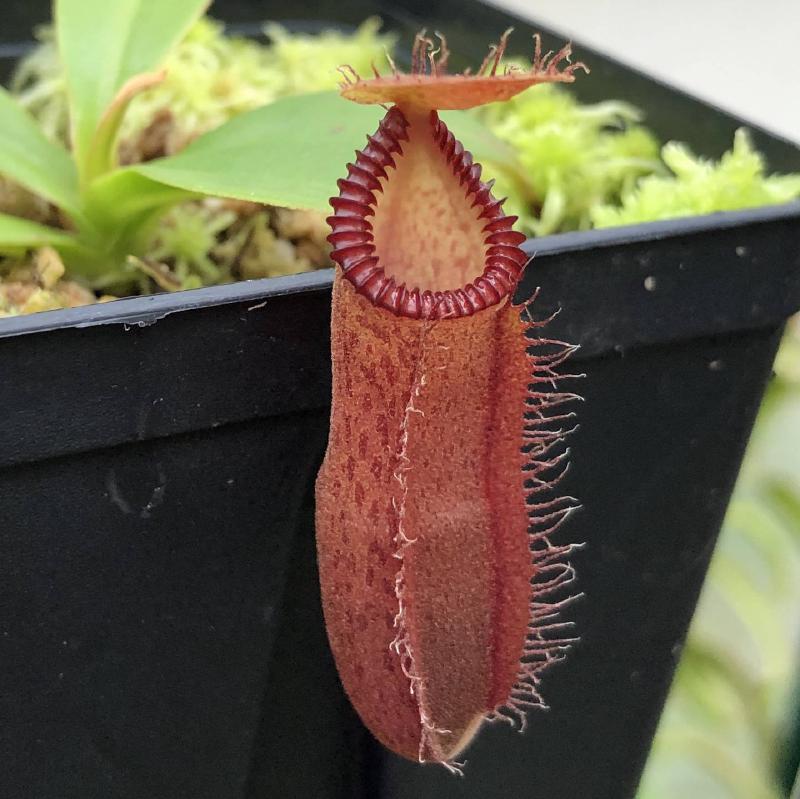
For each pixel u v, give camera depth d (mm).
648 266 98
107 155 111
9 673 95
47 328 78
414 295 71
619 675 130
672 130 150
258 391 90
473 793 129
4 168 108
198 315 83
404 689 84
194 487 94
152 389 85
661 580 126
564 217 140
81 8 121
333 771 124
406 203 78
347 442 80
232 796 116
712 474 121
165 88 150
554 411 106
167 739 108
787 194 121
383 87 68
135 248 121
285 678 113
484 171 139
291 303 87
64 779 104
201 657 104
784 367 162
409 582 80
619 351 103
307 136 107
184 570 98
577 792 138
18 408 80
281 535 101
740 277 103
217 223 129
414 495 78
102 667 99
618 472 115
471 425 79
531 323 75
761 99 163
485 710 91
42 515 88
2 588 89
